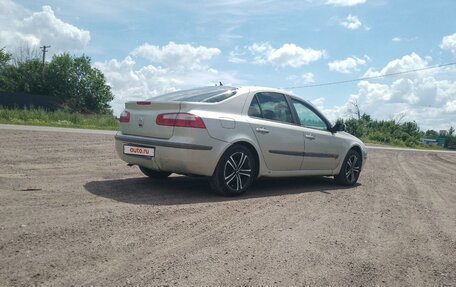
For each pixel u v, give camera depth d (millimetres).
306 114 7125
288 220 4734
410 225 5004
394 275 3371
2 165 7070
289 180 7984
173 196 5547
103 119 28094
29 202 4590
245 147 5883
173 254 3402
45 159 8227
